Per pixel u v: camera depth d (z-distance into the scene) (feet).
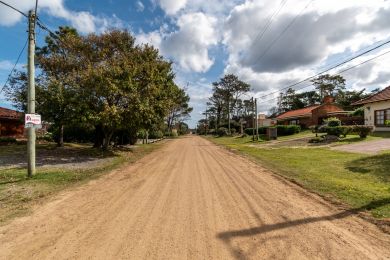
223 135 225.35
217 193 28.17
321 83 252.21
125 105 67.15
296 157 55.06
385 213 20.99
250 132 175.01
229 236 17.15
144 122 69.41
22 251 15.49
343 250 15.21
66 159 58.70
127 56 76.43
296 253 14.85
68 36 80.23
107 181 35.35
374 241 16.33
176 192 28.76
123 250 15.43
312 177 35.09
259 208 22.89
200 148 95.71
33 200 26.11
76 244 16.26
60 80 64.85
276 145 89.45
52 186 32.27
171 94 89.25
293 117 171.01
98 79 62.08
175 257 14.57
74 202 25.27
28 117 37.55
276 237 16.94
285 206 23.35
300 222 19.51
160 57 91.09
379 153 49.83
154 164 52.06
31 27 37.52
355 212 21.44
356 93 239.91
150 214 21.58
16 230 18.61
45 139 107.86
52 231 18.33
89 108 61.93
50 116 62.95
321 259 14.24
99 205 24.23
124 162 55.31
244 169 44.09
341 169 39.73
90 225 19.33
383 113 94.38
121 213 21.91
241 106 292.81
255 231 17.93
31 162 37.99
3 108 118.52
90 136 105.70
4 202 25.48
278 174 38.63
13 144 88.69
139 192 28.99
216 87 263.90
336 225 18.88
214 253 14.94
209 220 20.08
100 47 82.33
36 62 78.95
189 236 17.21
